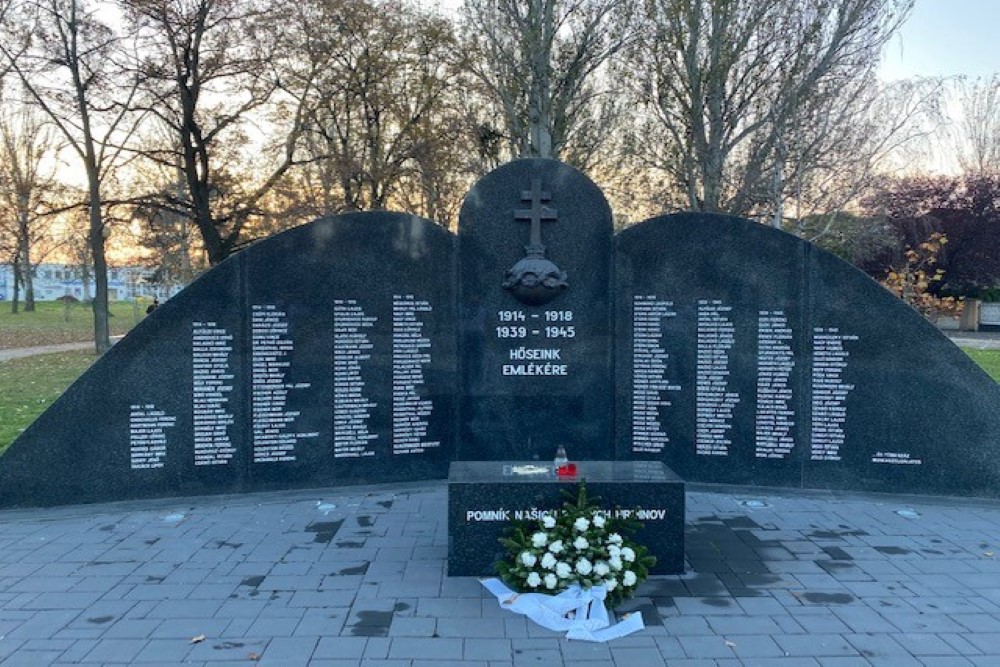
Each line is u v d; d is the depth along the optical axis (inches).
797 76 700.0
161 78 937.5
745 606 223.6
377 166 1023.6
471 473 255.9
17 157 1366.9
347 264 348.5
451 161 1004.6
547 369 359.3
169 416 331.3
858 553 269.4
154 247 1450.5
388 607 222.1
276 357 341.7
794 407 349.7
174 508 320.8
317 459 348.2
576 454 360.8
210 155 1021.2
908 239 1333.7
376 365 353.1
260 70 944.9
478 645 199.0
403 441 357.4
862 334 343.3
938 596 231.3
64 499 321.1
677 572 247.8
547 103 838.5
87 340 1365.7
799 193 699.4
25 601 226.5
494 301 358.6
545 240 357.4
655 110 802.8
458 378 361.1
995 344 1272.1
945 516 313.4
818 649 197.2
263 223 1049.5
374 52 994.7
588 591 217.5
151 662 189.3
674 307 356.8
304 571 250.5
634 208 933.2
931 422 339.6
